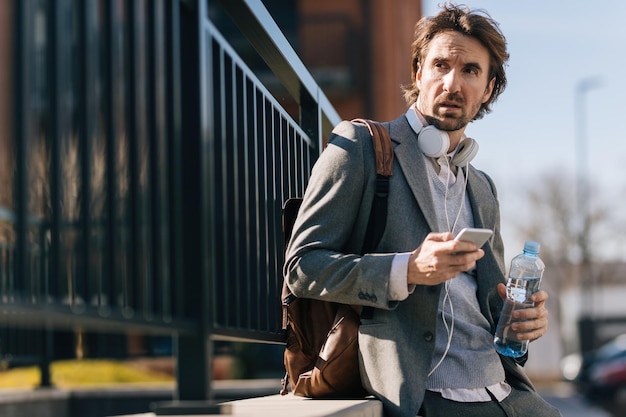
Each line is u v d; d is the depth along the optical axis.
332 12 23.12
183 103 2.39
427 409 2.82
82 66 1.74
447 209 3.04
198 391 2.33
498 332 2.99
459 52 2.96
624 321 45.53
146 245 2.11
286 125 3.69
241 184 3.15
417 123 2.97
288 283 2.85
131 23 2.00
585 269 45.09
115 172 1.86
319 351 2.90
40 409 6.68
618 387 27.69
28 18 1.49
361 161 2.87
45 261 1.97
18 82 1.48
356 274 2.69
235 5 2.81
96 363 10.26
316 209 2.84
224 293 2.79
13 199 1.50
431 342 2.76
